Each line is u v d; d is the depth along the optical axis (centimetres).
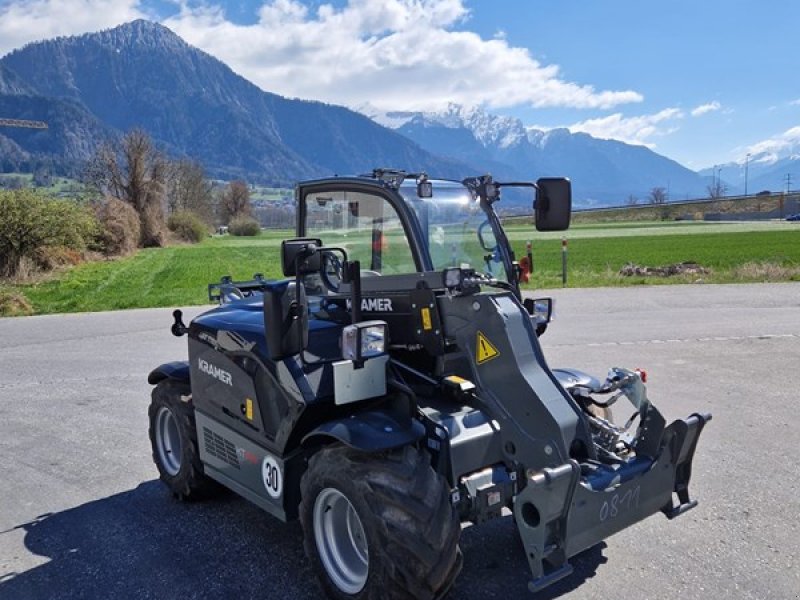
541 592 396
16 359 1096
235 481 457
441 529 333
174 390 536
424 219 423
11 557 453
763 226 7506
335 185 456
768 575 412
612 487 356
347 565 377
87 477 589
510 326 373
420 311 400
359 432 350
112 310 1703
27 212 2578
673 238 5388
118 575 427
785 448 622
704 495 526
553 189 450
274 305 374
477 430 374
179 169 8294
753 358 988
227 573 426
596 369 930
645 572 417
